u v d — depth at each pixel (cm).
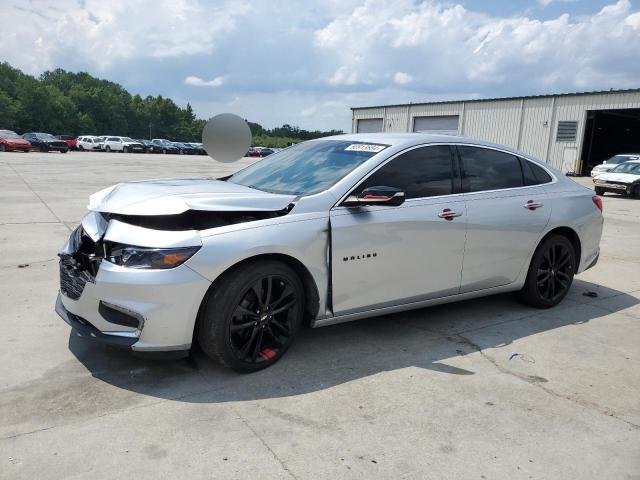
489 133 3750
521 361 369
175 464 242
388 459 252
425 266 391
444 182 407
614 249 810
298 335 402
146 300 295
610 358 379
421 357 370
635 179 1844
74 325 320
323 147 432
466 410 299
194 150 5434
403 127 4353
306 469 242
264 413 289
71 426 270
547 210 463
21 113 8781
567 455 260
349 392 316
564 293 493
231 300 312
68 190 1346
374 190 339
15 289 495
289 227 330
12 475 229
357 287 362
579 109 3253
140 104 12456
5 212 951
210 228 314
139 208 316
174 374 331
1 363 338
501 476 242
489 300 507
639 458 259
